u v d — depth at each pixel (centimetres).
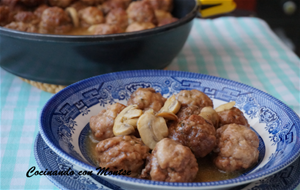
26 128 48
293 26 134
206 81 49
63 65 50
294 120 41
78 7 63
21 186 40
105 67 51
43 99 55
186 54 68
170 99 44
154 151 37
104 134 43
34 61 50
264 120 44
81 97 46
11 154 44
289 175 38
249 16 93
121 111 43
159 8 66
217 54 68
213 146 39
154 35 50
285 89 57
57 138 39
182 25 52
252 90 47
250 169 39
